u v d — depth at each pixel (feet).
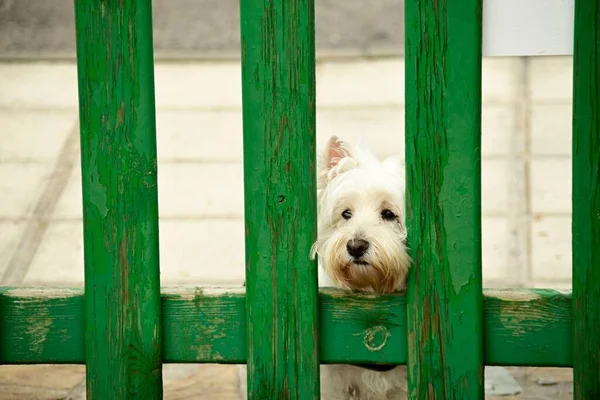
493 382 10.36
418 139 6.70
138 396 6.98
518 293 6.91
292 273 6.84
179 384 10.52
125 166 6.84
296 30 6.66
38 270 15.94
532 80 22.94
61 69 25.54
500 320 6.89
